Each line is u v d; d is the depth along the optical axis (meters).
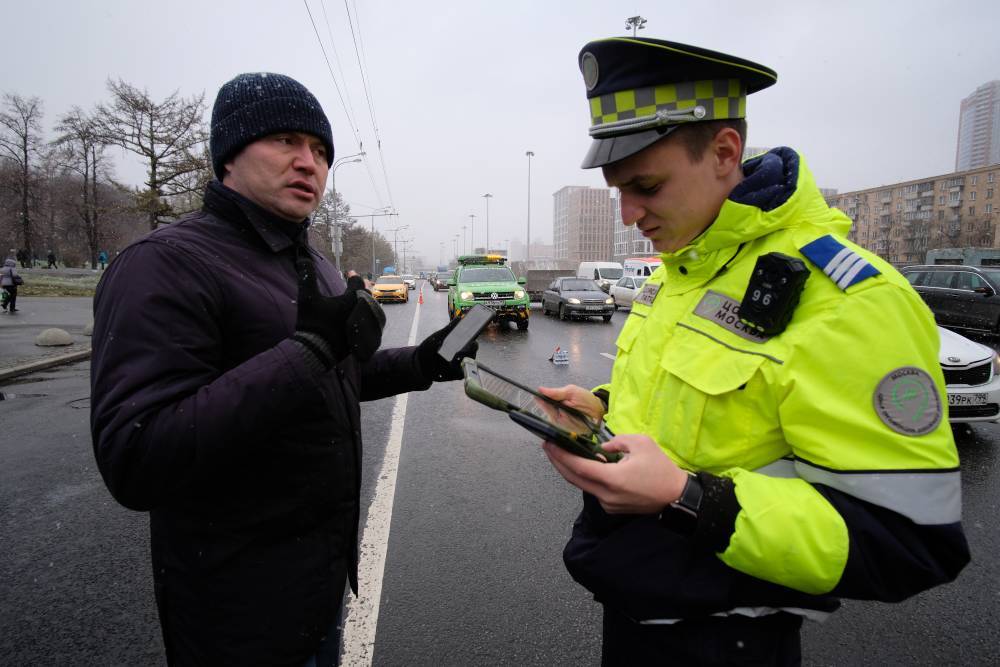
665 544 0.98
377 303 1.09
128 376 0.97
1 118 33.72
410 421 5.45
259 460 1.15
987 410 4.55
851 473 0.82
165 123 23.42
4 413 6.01
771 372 0.90
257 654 1.17
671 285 1.14
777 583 0.86
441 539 3.08
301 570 1.20
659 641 1.03
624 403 1.16
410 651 2.22
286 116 1.23
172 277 1.05
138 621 2.44
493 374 1.20
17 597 2.62
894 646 2.23
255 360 1.00
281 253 1.29
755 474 0.90
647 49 0.92
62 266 47.25
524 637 2.30
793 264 0.89
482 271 14.20
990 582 2.65
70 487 3.96
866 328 0.85
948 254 26.67
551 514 3.39
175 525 1.16
